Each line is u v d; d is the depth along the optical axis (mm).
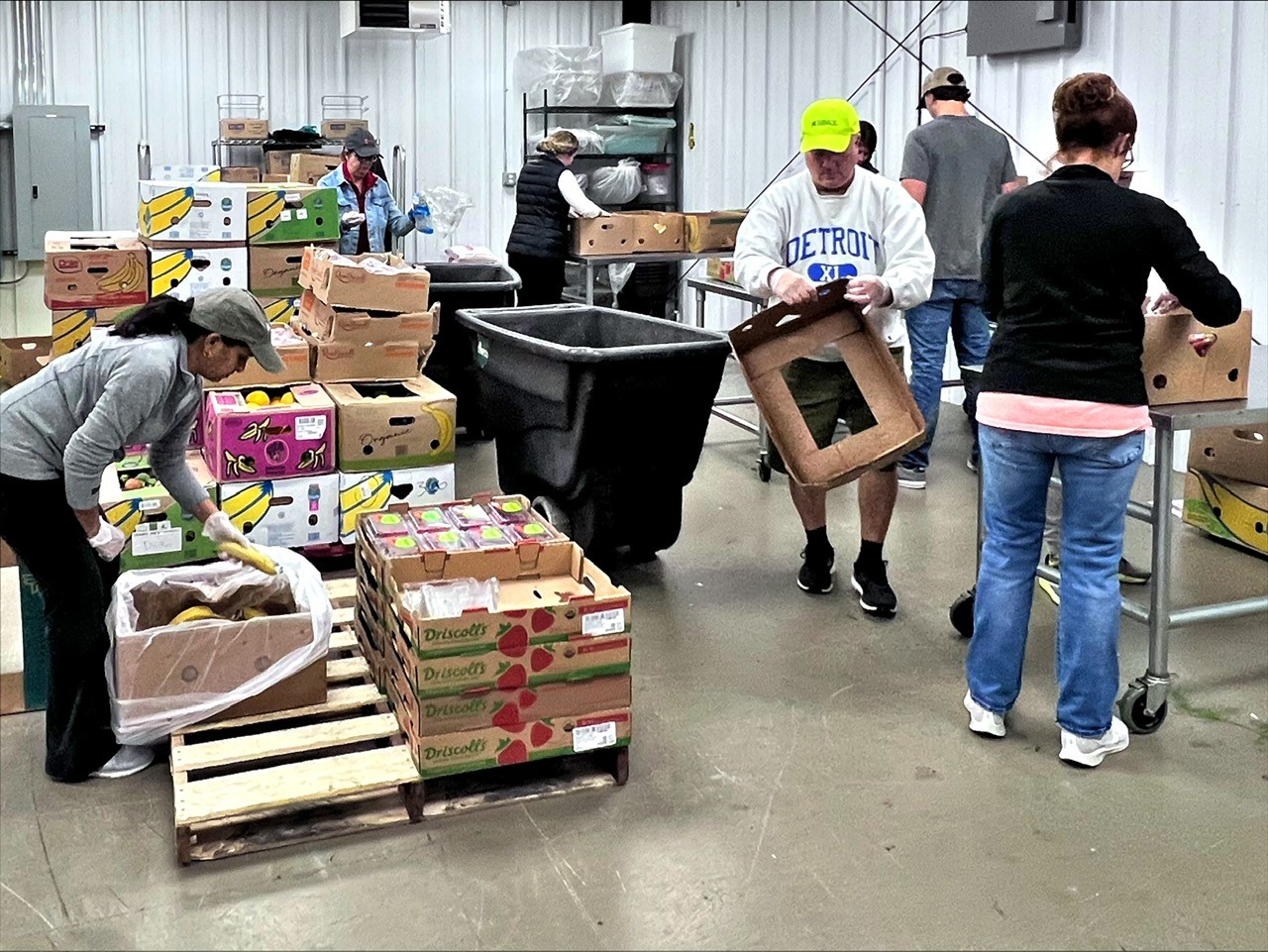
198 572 3072
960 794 2727
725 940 2199
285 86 9586
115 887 2355
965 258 5203
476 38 9867
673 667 3443
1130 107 2717
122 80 9242
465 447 5992
